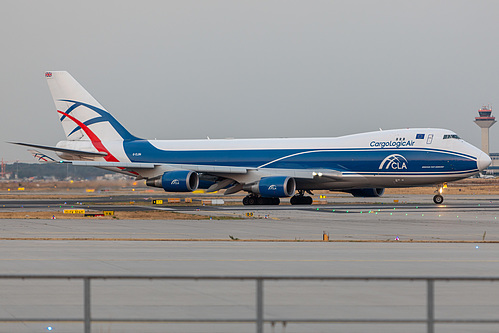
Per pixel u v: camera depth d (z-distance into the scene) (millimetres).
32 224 139375
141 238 109375
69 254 86875
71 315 49688
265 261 79750
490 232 119375
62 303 54219
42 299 55875
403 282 64125
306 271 71562
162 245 98562
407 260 80625
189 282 64625
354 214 169500
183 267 74625
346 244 99938
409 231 121562
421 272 70625
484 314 50125
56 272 70750
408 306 53000
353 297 56844
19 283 63812
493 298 56375
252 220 150000
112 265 76312
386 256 84625
